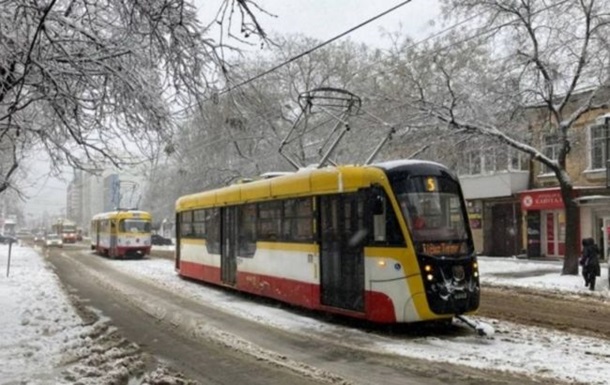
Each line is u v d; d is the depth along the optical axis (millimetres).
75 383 8133
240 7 7234
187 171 38688
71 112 9852
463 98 22906
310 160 37375
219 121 11125
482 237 35312
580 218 29078
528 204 31297
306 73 35875
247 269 17578
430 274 11594
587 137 28719
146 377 8680
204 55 8906
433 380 8453
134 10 8531
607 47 20766
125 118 10180
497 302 16688
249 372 9141
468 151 24938
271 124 32750
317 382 8516
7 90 8828
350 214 12906
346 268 12938
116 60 9375
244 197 17812
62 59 8977
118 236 38594
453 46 24062
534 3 21719
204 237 21469
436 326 12766
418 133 24406
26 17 8273
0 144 12680
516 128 24297
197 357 10234
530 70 22125
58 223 81375
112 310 16047
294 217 14945
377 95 26969
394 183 12039
